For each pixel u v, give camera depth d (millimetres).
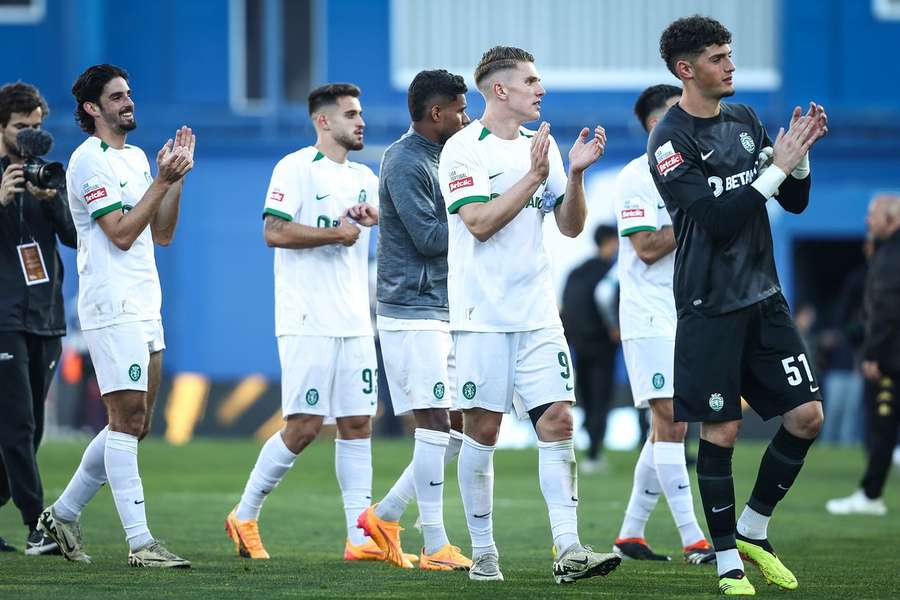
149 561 20953
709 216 18000
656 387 23203
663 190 18672
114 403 21156
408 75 71188
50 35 70562
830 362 61750
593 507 33781
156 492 37125
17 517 28953
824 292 80875
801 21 71188
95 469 21484
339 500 34688
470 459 19891
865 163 70812
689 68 18484
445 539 21922
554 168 20219
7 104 23547
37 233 23734
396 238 22078
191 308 67938
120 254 21156
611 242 45781
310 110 24203
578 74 71188
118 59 70812
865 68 71250
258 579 19531
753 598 18031
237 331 67875
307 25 71188
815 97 71375
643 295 23391
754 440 63750
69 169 21172
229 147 69188
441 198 21953
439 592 18312
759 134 18922
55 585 18578
